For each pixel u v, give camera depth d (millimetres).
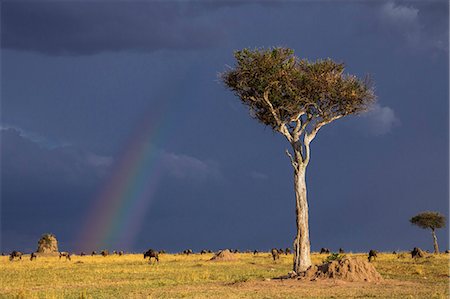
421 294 67250
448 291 70562
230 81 99250
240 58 95812
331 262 86500
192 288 75812
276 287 75500
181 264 145250
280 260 164000
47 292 71000
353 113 100250
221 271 114625
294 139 98562
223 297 64375
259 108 101500
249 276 100875
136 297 64938
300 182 96812
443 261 138500
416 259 148125
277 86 96375
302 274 87938
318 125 99250
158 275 102250
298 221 95625
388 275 98375
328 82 95125
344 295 66625
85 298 64188
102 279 93438
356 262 84812
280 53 96688
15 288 79438
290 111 97250
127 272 111438
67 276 101812
